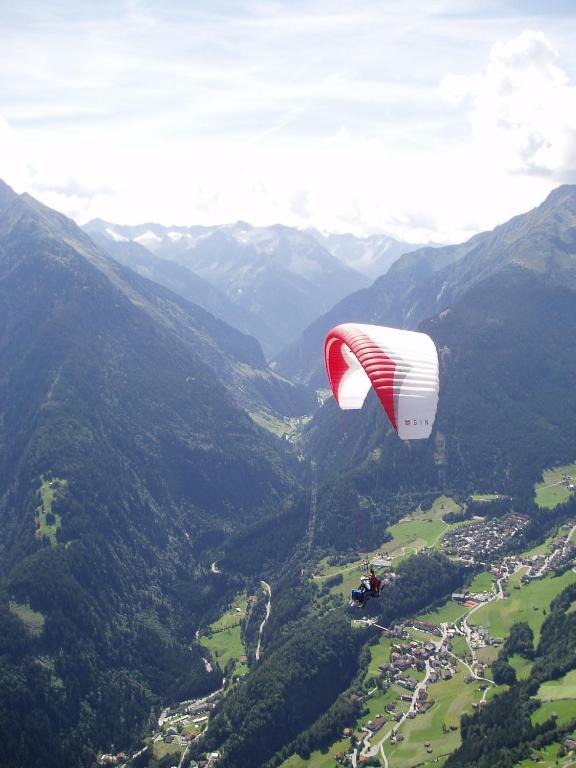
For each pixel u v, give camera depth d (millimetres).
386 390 54719
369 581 60000
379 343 58812
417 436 53906
